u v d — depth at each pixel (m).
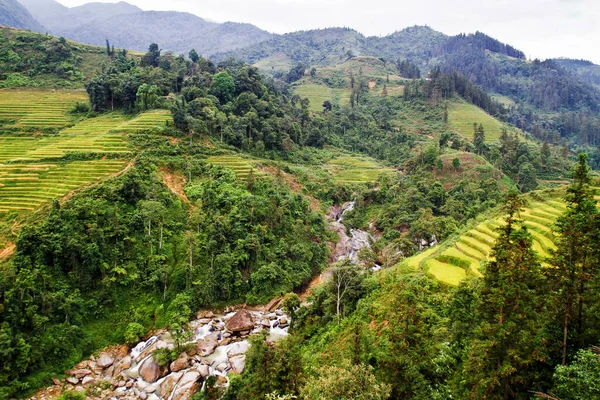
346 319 52.19
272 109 136.12
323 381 29.58
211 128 111.00
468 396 29.19
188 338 58.47
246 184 91.38
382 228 104.56
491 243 58.53
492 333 27.28
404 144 169.00
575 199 29.19
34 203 73.25
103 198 71.75
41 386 48.72
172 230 76.06
